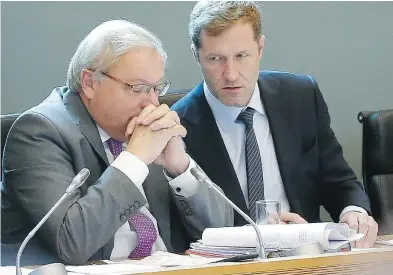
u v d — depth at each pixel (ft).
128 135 17.66
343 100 30.22
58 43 26.99
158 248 18.49
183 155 18.47
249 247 15.26
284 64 29.48
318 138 23.09
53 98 18.76
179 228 19.30
